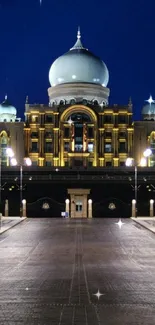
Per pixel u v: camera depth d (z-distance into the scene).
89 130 142.00
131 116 142.62
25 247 46.06
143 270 31.47
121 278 28.23
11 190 109.00
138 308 20.30
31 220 90.62
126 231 65.38
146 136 143.88
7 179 109.62
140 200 109.56
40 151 141.00
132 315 19.08
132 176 114.44
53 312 19.55
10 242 50.81
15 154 142.88
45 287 25.27
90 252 42.03
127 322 18.03
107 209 105.00
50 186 110.00
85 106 141.25
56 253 41.25
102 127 141.50
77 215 104.50
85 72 152.75
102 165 141.12
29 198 109.00
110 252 42.03
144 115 156.25
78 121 141.12
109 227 72.81
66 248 45.25
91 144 141.88
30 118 141.88
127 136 142.12
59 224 79.75
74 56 153.75
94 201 109.56
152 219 91.69
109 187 110.50
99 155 141.12
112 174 123.00
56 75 155.12
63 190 110.06
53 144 141.25
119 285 25.86
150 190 109.81
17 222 82.00
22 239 54.16
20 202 100.75
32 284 26.17
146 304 21.09
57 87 152.50
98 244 48.88
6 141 142.88
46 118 141.75
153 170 122.00
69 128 141.38
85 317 18.73
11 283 26.47
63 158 141.38
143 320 18.30
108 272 30.64
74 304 21.06
